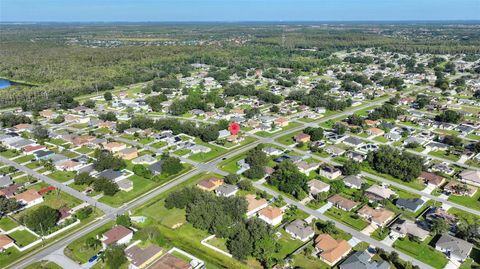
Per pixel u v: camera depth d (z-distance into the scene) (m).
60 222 133.62
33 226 125.19
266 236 117.38
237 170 176.00
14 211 141.12
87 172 164.12
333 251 112.94
